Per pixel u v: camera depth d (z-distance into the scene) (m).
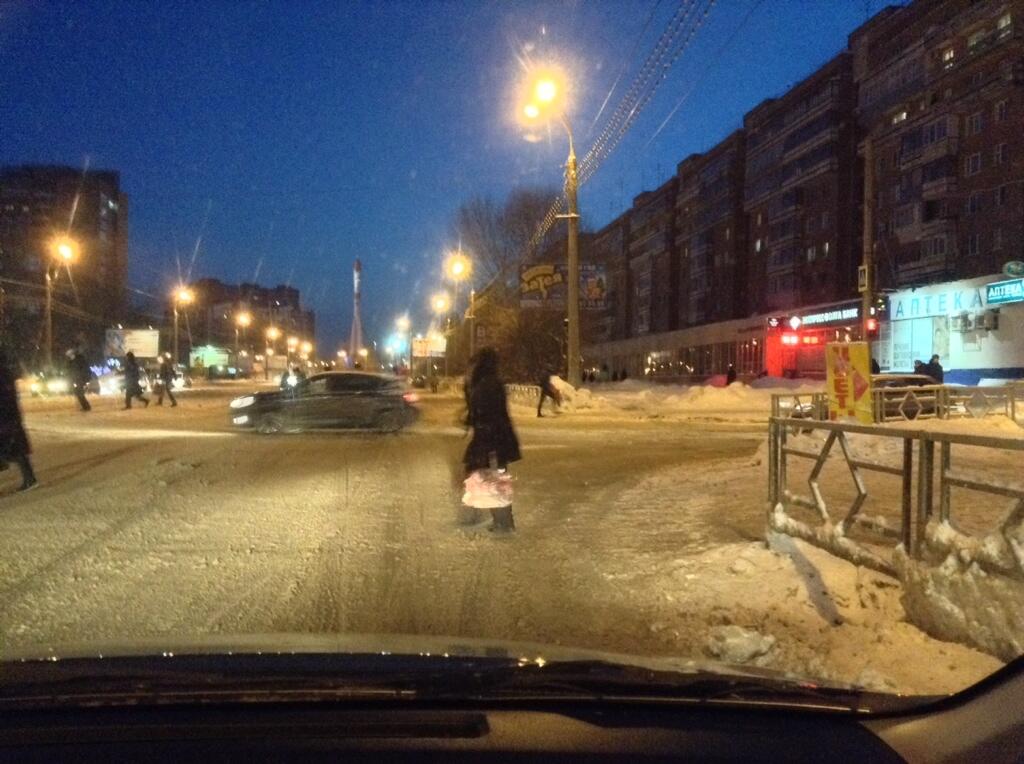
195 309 132.00
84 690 3.01
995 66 51.66
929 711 3.27
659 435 22.19
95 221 93.50
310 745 2.65
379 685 3.07
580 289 39.00
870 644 6.09
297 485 13.17
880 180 62.06
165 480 13.63
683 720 2.99
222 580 7.86
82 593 7.43
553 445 19.39
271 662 3.38
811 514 9.05
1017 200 50.31
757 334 58.19
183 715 2.86
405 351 101.88
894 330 45.12
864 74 64.31
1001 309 37.75
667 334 76.50
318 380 22.11
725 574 7.89
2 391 12.41
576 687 3.10
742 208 81.25
